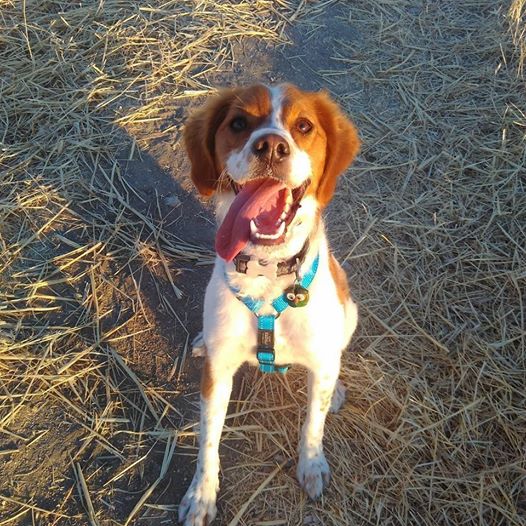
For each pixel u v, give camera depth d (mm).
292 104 876
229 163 833
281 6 1856
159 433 1060
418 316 1227
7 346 1122
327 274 923
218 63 1677
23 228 1303
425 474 1040
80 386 1110
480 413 1101
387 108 1595
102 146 1461
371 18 1835
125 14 1749
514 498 1016
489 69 1658
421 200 1395
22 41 1646
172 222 1361
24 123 1485
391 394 1116
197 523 958
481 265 1292
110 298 1229
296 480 1027
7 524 955
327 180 931
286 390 1138
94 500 985
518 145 1464
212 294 929
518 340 1184
